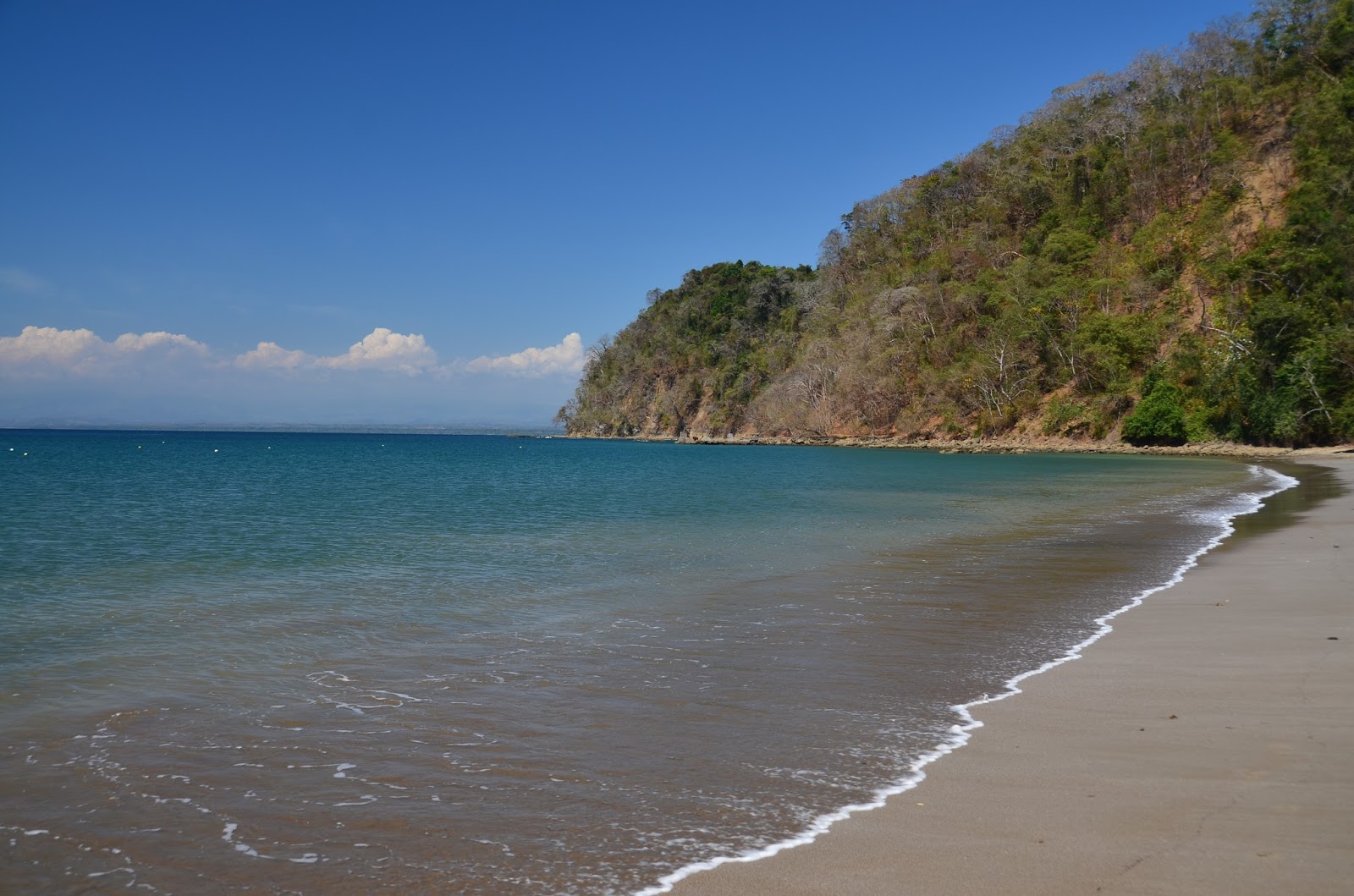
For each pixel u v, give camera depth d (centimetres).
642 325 18225
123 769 619
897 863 460
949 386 10206
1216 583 1357
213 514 2741
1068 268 9819
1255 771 573
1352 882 424
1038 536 2091
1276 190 8775
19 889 448
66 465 6262
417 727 713
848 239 14112
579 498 3431
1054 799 538
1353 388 6675
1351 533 1920
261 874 464
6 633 1090
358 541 2055
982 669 878
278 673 891
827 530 2267
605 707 765
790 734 683
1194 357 8056
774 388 13138
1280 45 9788
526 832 511
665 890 437
